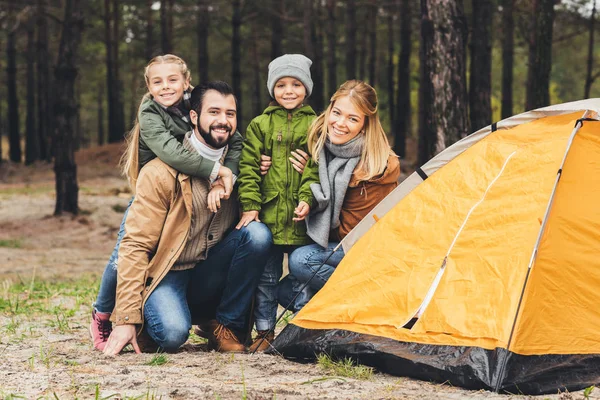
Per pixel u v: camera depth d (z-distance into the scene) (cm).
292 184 525
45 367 470
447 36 936
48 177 3164
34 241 1636
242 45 3862
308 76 532
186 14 3281
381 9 3547
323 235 517
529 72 2117
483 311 447
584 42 3180
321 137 519
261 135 529
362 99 512
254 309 545
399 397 398
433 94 942
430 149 948
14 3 3159
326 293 509
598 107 487
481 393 412
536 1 1336
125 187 2612
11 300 802
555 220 459
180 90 518
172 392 403
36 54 3809
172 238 511
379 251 505
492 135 510
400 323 470
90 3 3594
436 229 492
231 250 521
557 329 439
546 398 401
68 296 843
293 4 3359
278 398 393
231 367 471
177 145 504
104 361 484
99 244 1623
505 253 460
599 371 427
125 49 4306
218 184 509
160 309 506
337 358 479
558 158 473
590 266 454
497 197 481
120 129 3841
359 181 521
